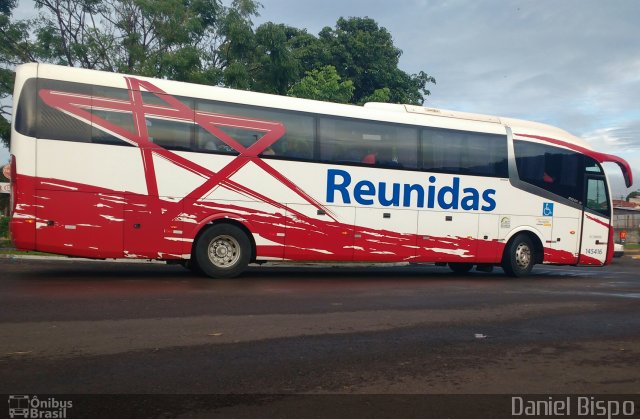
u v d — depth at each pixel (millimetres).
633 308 8219
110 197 9125
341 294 8664
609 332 6449
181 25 18594
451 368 4820
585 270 16422
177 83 9688
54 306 6785
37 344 5094
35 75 8867
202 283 9250
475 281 11477
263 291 8609
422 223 11422
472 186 11930
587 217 13172
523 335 6152
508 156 12359
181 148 9562
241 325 6102
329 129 10695
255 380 4312
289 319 6523
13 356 4730
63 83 8969
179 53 17734
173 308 6898
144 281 9266
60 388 4012
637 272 16172
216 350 5094
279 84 20672
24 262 12352
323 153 10602
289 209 10297
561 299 8938
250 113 10086
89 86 9086
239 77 18781
